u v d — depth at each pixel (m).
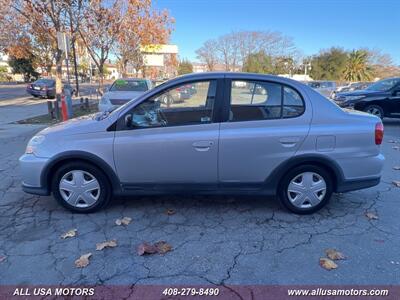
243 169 3.47
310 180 3.57
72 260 2.75
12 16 14.23
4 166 5.57
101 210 3.72
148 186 3.55
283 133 3.39
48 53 29.41
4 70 57.28
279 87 3.46
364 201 4.08
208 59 54.34
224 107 3.40
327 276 2.56
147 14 18.72
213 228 3.34
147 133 3.41
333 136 3.43
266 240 3.11
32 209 3.78
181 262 2.75
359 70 55.22
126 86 10.93
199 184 3.54
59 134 3.48
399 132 9.77
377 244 3.04
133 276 2.56
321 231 3.29
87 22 14.66
